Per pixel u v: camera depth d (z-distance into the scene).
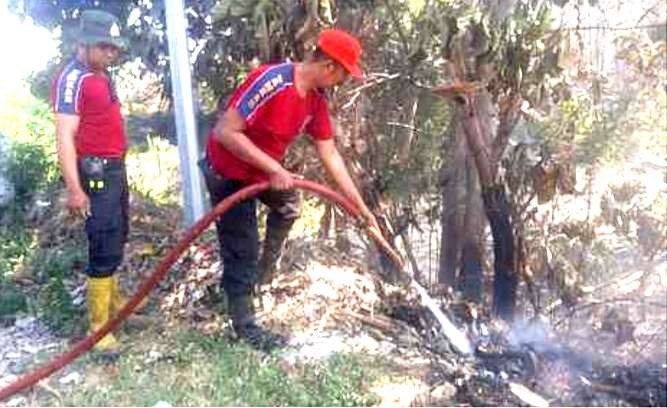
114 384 3.27
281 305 3.78
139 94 6.41
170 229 4.62
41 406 3.15
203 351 3.48
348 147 3.81
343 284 3.93
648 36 3.36
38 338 3.70
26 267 4.31
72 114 3.29
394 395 3.19
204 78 4.34
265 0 3.56
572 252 3.66
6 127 5.85
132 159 5.87
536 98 3.49
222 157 3.34
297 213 3.60
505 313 3.76
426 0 3.51
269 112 3.16
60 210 4.85
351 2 3.66
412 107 3.88
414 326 3.79
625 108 3.44
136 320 3.75
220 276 3.95
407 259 4.15
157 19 5.03
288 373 3.31
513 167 3.58
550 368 3.43
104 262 3.49
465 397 3.20
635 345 3.53
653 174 3.56
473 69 3.41
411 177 3.98
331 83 3.18
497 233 3.68
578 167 3.69
